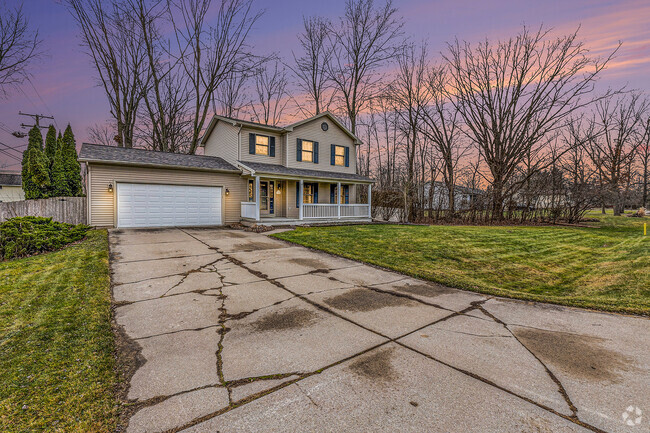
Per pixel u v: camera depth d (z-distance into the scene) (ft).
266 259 24.50
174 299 15.42
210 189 46.24
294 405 7.54
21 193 93.76
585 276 24.79
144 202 40.86
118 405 7.51
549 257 31.14
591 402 7.77
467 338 11.62
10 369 8.84
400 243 33.17
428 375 8.98
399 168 79.15
